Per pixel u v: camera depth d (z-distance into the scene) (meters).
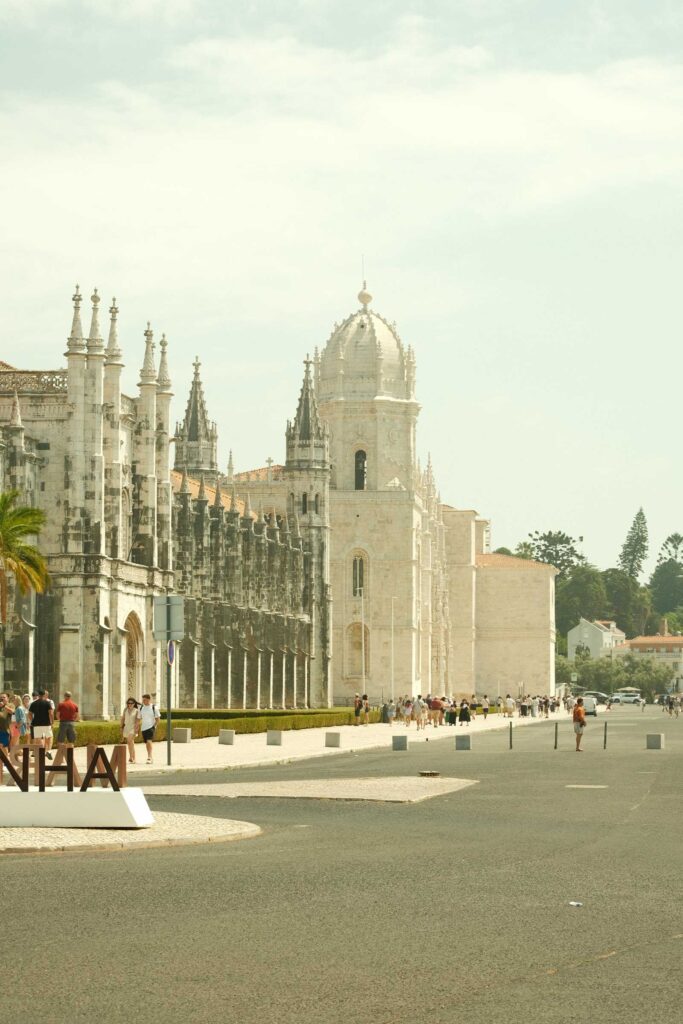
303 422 188.12
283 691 164.62
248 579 154.12
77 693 106.69
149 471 118.31
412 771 67.44
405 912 25.95
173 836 36.22
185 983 20.12
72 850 34.09
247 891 28.12
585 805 48.88
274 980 20.36
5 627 98.50
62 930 23.80
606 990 19.97
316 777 62.22
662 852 35.38
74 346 108.69
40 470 108.75
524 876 30.81
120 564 110.81
